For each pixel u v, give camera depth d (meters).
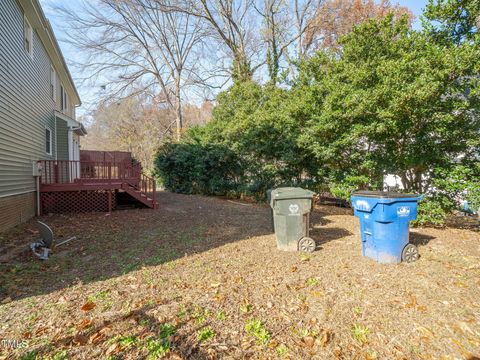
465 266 3.90
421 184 6.50
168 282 3.53
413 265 3.96
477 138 5.48
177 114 23.83
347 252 4.61
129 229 6.61
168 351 2.22
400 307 2.84
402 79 5.41
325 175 8.96
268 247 5.03
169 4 19.00
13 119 6.85
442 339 2.37
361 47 6.55
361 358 2.17
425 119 5.54
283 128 9.55
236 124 12.09
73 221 7.51
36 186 8.47
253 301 3.01
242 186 12.45
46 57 10.30
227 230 6.51
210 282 3.51
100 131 35.22
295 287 3.32
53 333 2.48
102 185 9.08
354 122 6.24
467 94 5.39
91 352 2.22
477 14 5.64
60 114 11.66
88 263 4.30
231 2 19.45
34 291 3.34
